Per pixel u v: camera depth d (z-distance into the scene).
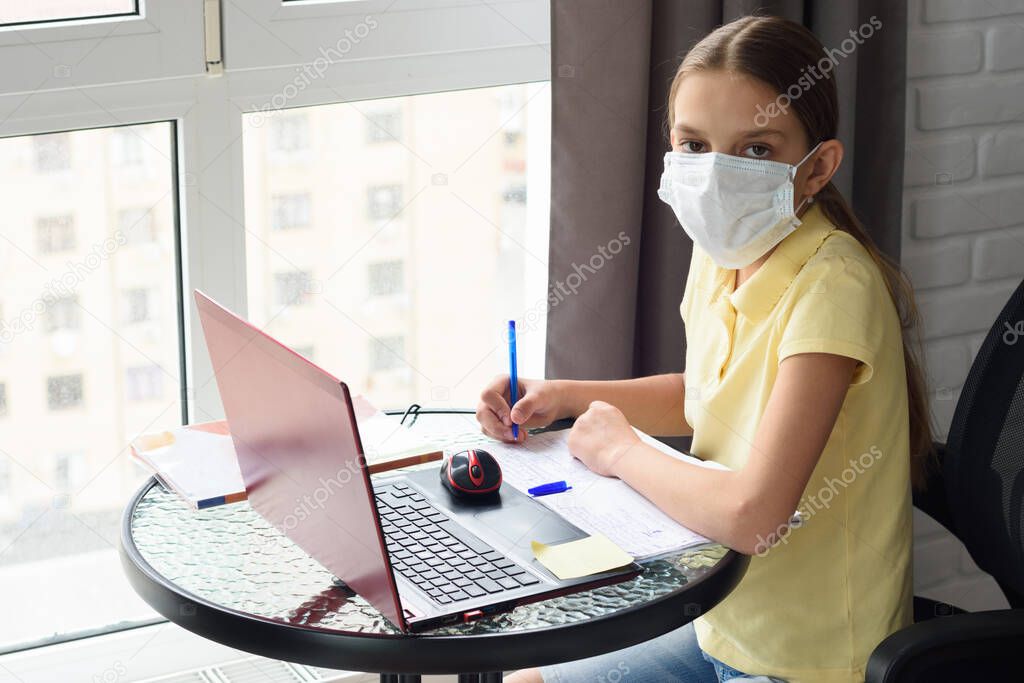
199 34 1.52
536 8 1.71
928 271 1.97
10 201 1.55
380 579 0.96
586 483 1.26
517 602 1.01
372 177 1.77
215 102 1.56
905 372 1.33
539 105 1.83
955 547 2.08
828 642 1.27
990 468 1.34
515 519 1.17
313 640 0.97
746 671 1.29
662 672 1.35
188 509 1.24
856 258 1.24
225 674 1.68
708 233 1.28
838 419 1.24
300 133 1.69
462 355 1.91
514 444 1.38
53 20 1.48
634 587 1.05
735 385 1.31
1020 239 2.02
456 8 1.66
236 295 1.65
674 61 1.62
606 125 1.57
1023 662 1.10
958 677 1.10
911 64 1.88
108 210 1.60
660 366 1.71
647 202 1.66
